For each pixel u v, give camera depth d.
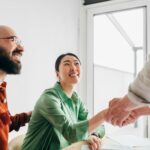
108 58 2.72
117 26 2.62
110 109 0.92
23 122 1.54
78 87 2.64
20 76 2.00
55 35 2.39
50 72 2.31
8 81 1.89
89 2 2.70
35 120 1.46
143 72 0.67
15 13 1.99
